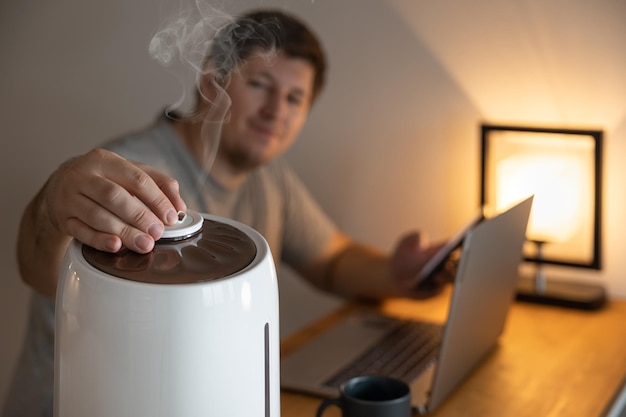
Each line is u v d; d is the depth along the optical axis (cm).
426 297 171
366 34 192
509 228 132
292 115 174
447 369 124
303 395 128
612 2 169
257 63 167
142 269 68
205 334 65
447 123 188
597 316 168
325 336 153
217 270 69
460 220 190
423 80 188
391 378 108
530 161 177
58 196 79
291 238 192
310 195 205
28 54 219
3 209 227
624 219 176
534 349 150
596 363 144
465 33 182
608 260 179
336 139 200
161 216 77
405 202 196
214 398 66
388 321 163
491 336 145
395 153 195
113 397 65
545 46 176
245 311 67
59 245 96
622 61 170
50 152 222
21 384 153
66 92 217
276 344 73
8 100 223
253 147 171
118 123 214
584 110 175
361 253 186
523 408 126
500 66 180
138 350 64
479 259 122
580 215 175
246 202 183
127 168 78
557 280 183
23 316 229
